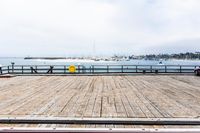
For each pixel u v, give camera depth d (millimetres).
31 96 10086
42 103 8453
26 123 5465
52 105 8070
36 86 13781
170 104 8320
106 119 5441
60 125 5332
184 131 2428
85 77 20328
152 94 10695
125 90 12039
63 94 10648
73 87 13289
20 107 7750
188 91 11766
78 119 5430
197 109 7488
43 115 6578
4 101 8898
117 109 7398
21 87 13312
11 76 20328
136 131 2424
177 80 17656
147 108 7598
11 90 12062
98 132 2418
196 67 24453
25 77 20219
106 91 11648
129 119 5473
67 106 7883
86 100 9062
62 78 19297
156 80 17594
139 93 11008
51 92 11312
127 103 8453
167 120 5406
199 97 9914
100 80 17547
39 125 5332
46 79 18375
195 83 15539
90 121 5406
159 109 7449
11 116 6445
